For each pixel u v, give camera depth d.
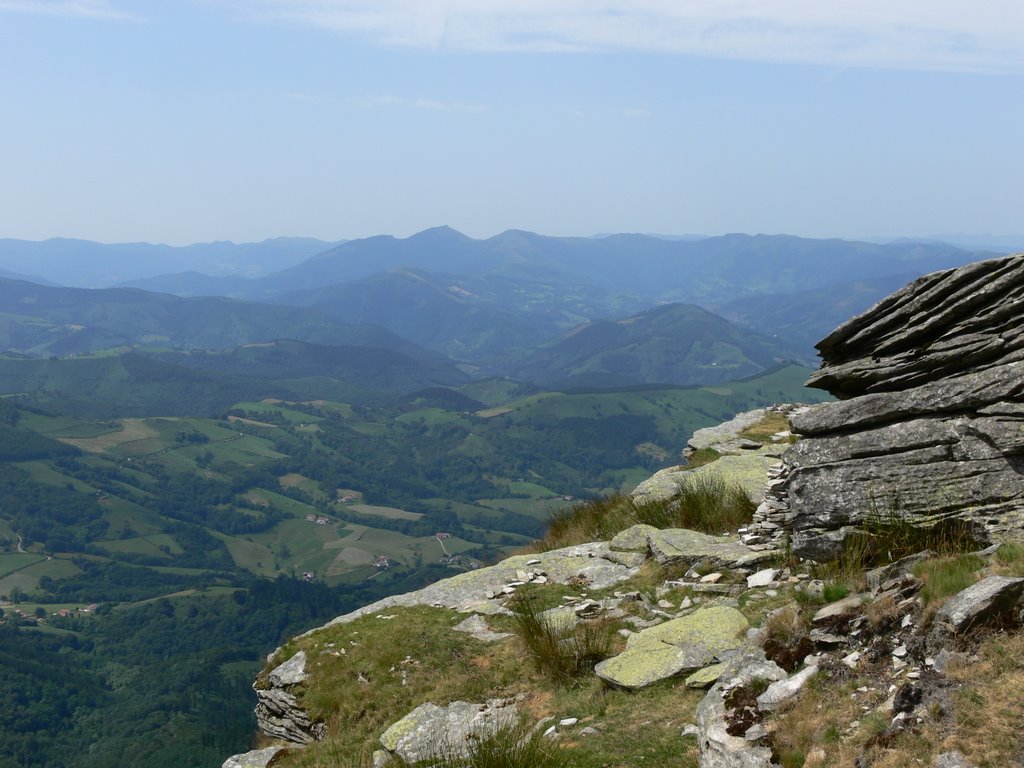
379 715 12.71
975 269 11.62
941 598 8.40
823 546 12.12
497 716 11.07
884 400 12.06
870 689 7.83
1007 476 10.50
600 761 8.73
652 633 11.70
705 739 8.12
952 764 6.21
